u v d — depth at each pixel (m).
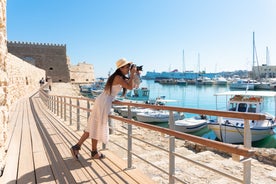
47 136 6.99
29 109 15.76
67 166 4.35
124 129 12.89
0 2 3.77
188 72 122.75
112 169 4.19
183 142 10.56
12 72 20.39
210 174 5.73
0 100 3.77
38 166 4.41
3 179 3.78
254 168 6.43
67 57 94.50
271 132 16.98
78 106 7.76
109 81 4.18
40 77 56.19
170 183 3.20
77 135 7.11
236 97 17.69
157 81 125.25
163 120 23.08
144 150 7.89
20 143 6.18
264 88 64.69
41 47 87.62
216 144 2.29
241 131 14.90
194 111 2.79
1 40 3.82
